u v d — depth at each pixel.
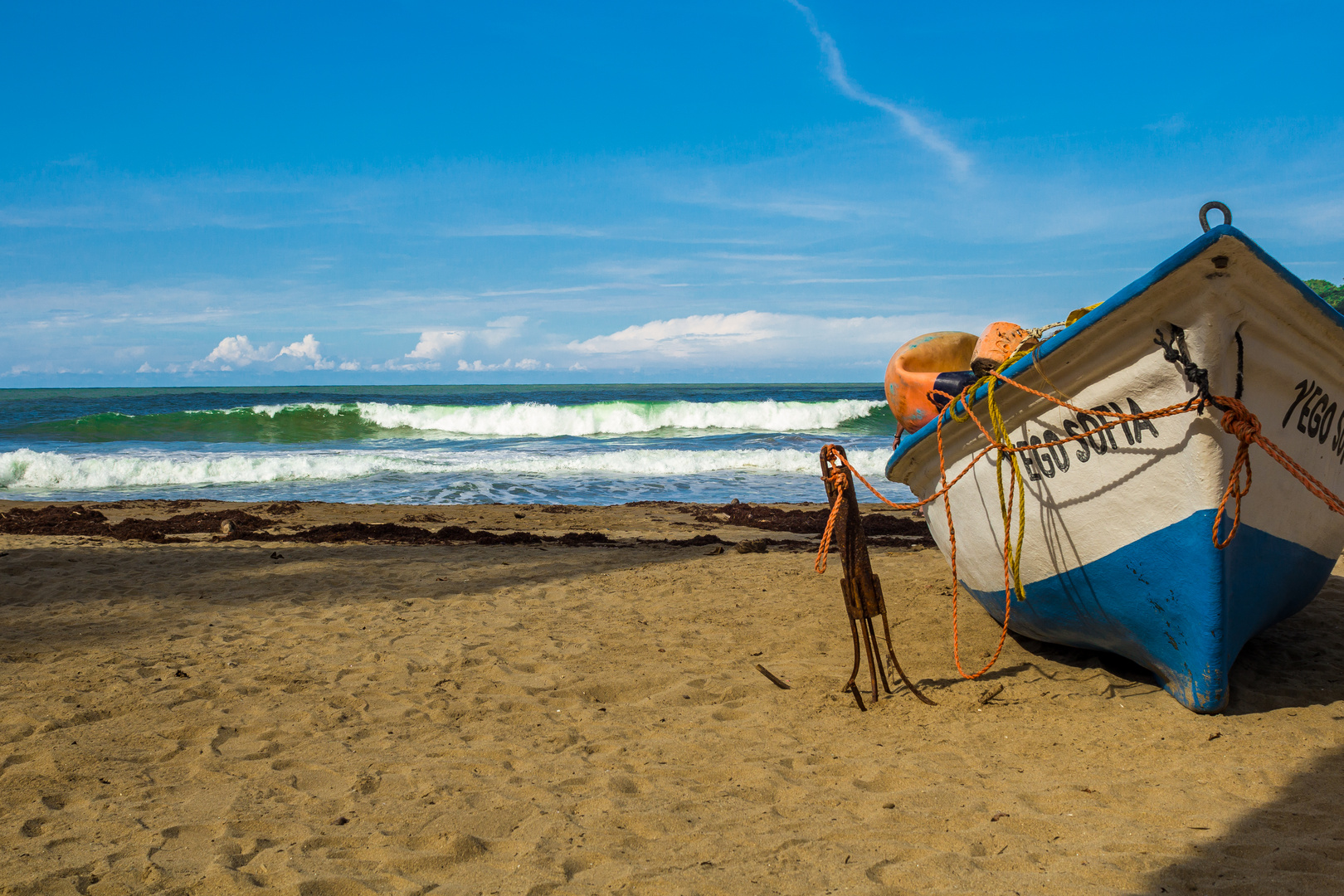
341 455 22.22
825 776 3.96
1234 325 3.94
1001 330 5.23
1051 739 4.31
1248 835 3.15
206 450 25.55
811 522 14.28
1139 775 3.80
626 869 3.01
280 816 3.50
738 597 8.10
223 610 7.51
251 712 4.88
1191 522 4.17
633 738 4.52
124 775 3.93
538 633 6.79
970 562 5.59
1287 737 4.14
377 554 10.50
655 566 9.77
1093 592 4.75
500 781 3.90
